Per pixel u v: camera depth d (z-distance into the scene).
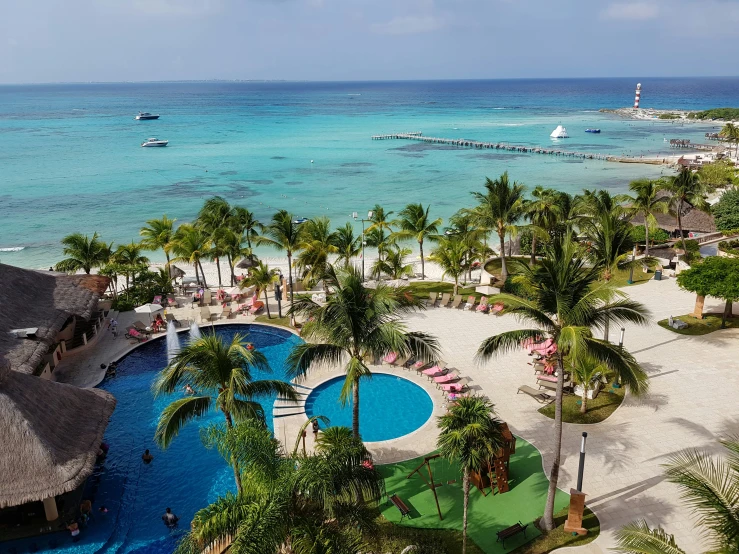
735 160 114.56
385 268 42.56
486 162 118.56
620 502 18.20
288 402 25.47
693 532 16.67
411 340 18.25
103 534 18.02
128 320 36.78
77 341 31.98
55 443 18.28
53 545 17.56
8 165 112.25
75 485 17.44
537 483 19.55
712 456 20.17
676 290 38.91
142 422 24.80
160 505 19.44
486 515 18.11
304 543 12.09
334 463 14.08
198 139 156.38
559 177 100.62
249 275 40.41
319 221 40.12
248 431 14.67
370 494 15.11
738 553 10.30
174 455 22.27
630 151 134.25
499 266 46.72
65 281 32.62
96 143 146.75
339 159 122.19
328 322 17.94
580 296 16.09
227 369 17.44
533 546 16.58
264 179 99.50
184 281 47.06
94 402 21.62
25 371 22.48
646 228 44.72
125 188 91.50
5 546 17.52
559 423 16.61
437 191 88.25
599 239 31.70
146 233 45.22
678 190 49.06
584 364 22.91
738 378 26.17
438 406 24.88
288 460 14.49
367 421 24.19
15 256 57.06
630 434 21.98
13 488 16.88
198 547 12.69
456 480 19.94
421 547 16.12
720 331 31.56
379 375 28.14
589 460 20.50
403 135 161.12
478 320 34.94
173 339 33.69
